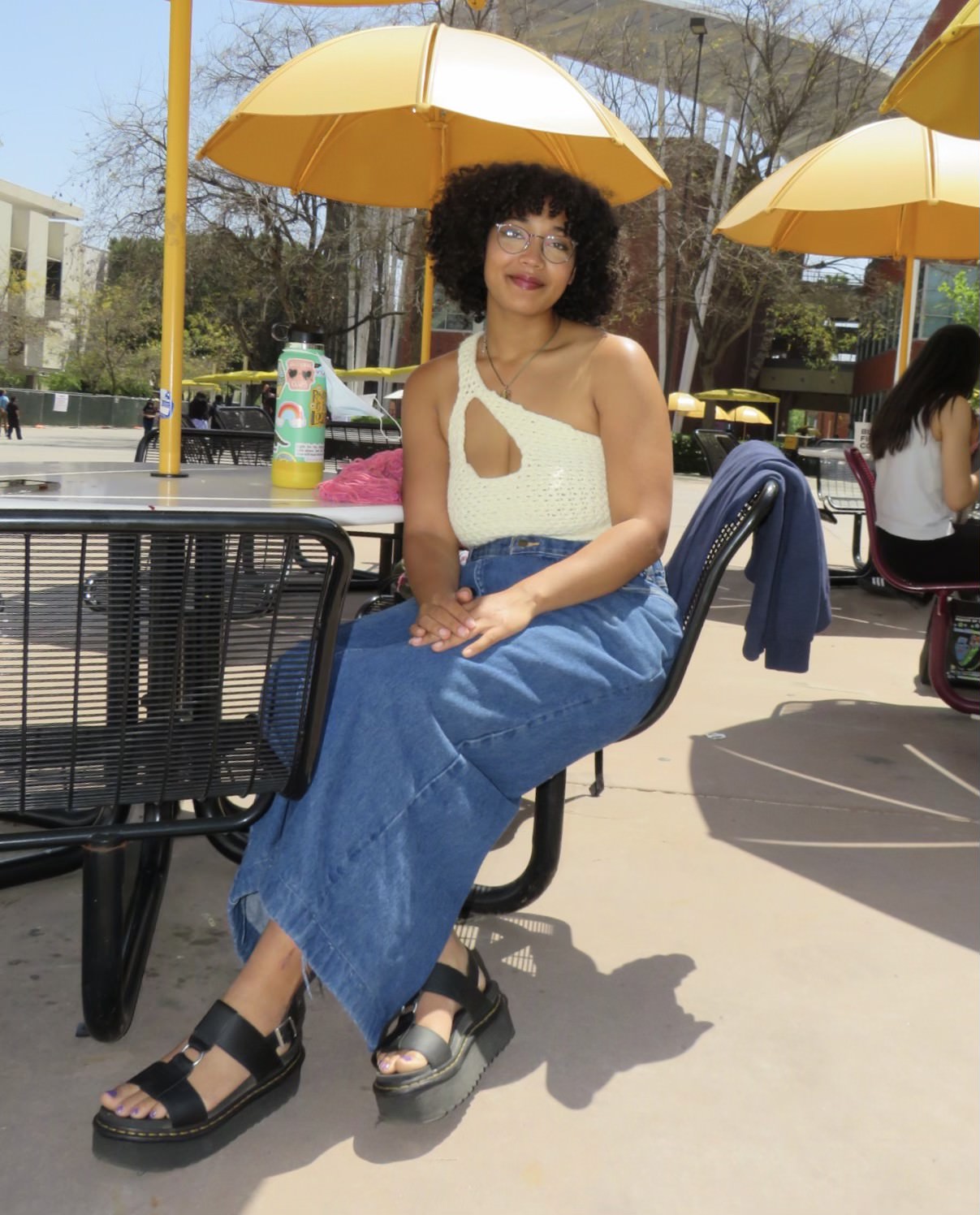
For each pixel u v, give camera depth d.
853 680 4.81
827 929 2.44
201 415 14.25
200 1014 2.03
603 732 1.89
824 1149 1.71
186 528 1.42
